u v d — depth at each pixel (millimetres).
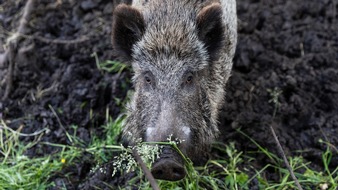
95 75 13383
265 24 14484
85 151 12008
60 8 14836
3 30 14555
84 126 12680
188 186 10836
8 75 13188
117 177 11547
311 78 13328
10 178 11289
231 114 12641
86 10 14789
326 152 11961
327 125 12648
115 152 11984
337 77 13367
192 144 10250
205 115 10750
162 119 9812
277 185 11242
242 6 14695
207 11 10625
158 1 10969
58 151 12242
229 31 11750
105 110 12938
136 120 10523
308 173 11586
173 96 10094
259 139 12234
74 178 11711
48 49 14039
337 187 11266
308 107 12922
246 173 11664
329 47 14062
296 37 14219
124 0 12711
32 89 13367
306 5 14820
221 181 11273
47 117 12734
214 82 11219
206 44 10859
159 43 10367
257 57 13719
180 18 10680
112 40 10906
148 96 10250
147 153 9477
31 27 14422
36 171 11594
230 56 11906
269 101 12766
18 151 12117
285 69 13508
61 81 13383
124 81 13125
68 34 14383
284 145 12258
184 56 10305
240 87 13086
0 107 13039
